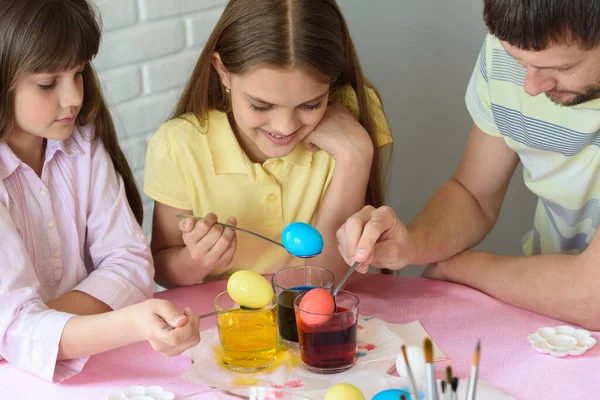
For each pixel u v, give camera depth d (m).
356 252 1.28
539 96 1.43
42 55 1.28
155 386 1.13
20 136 1.42
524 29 1.05
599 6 1.01
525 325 1.31
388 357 1.19
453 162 2.63
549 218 1.66
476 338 1.27
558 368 1.17
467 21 2.46
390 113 2.63
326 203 1.57
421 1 2.48
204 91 1.58
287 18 1.35
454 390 0.85
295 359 1.21
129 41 2.18
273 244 1.66
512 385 1.13
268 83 1.36
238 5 1.42
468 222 1.58
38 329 1.22
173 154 1.60
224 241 1.45
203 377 1.16
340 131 1.56
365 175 1.57
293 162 1.62
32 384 1.20
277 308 1.21
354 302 1.18
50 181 1.46
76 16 1.32
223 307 1.25
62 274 1.48
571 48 1.06
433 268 1.56
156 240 1.70
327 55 1.38
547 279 1.33
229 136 1.60
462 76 2.53
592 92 1.16
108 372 1.20
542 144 1.47
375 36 2.56
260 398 0.99
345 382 1.13
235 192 1.63
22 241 1.39
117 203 1.51
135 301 1.43
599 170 1.46
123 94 2.21
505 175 1.62
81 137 1.49
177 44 2.28
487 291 1.43
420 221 1.56
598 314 1.28
